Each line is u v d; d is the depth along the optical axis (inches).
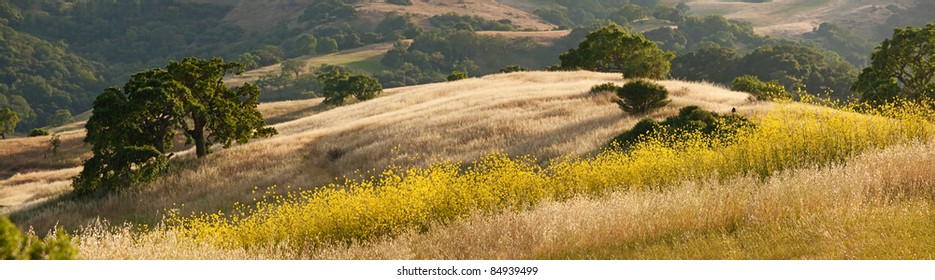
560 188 502.3
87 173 1186.0
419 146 1106.1
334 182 983.0
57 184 1739.7
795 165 477.1
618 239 349.7
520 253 346.3
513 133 1088.8
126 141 1263.5
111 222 948.0
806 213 334.3
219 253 375.6
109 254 350.0
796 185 380.8
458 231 399.9
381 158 1079.6
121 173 1170.0
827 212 328.2
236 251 385.7
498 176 516.7
